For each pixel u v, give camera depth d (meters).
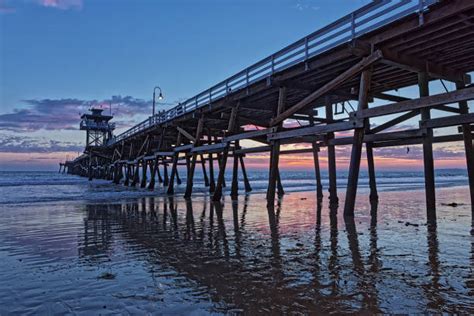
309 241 7.23
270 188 12.84
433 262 5.47
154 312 3.77
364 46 8.97
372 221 9.61
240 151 19.11
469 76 11.30
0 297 4.28
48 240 7.79
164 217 11.30
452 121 9.48
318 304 3.90
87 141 59.62
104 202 16.67
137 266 5.62
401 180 50.00
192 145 18.86
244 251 6.50
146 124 28.08
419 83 10.19
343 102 15.95
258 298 4.12
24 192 25.11
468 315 3.53
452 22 7.47
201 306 3.91
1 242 7.59
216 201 16.64
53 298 4.23
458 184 33.81
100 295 4.31
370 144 15.53
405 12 7.85
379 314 3.60
